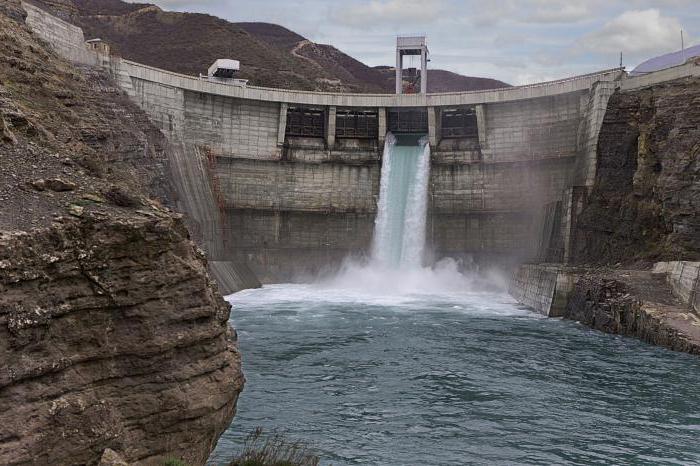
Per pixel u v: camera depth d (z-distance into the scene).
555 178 71.31
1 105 20.80
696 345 37.41
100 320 13.42
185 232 16.00
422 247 75.88
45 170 16.34
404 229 76.62
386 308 56.66
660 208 53.22
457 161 76.00
